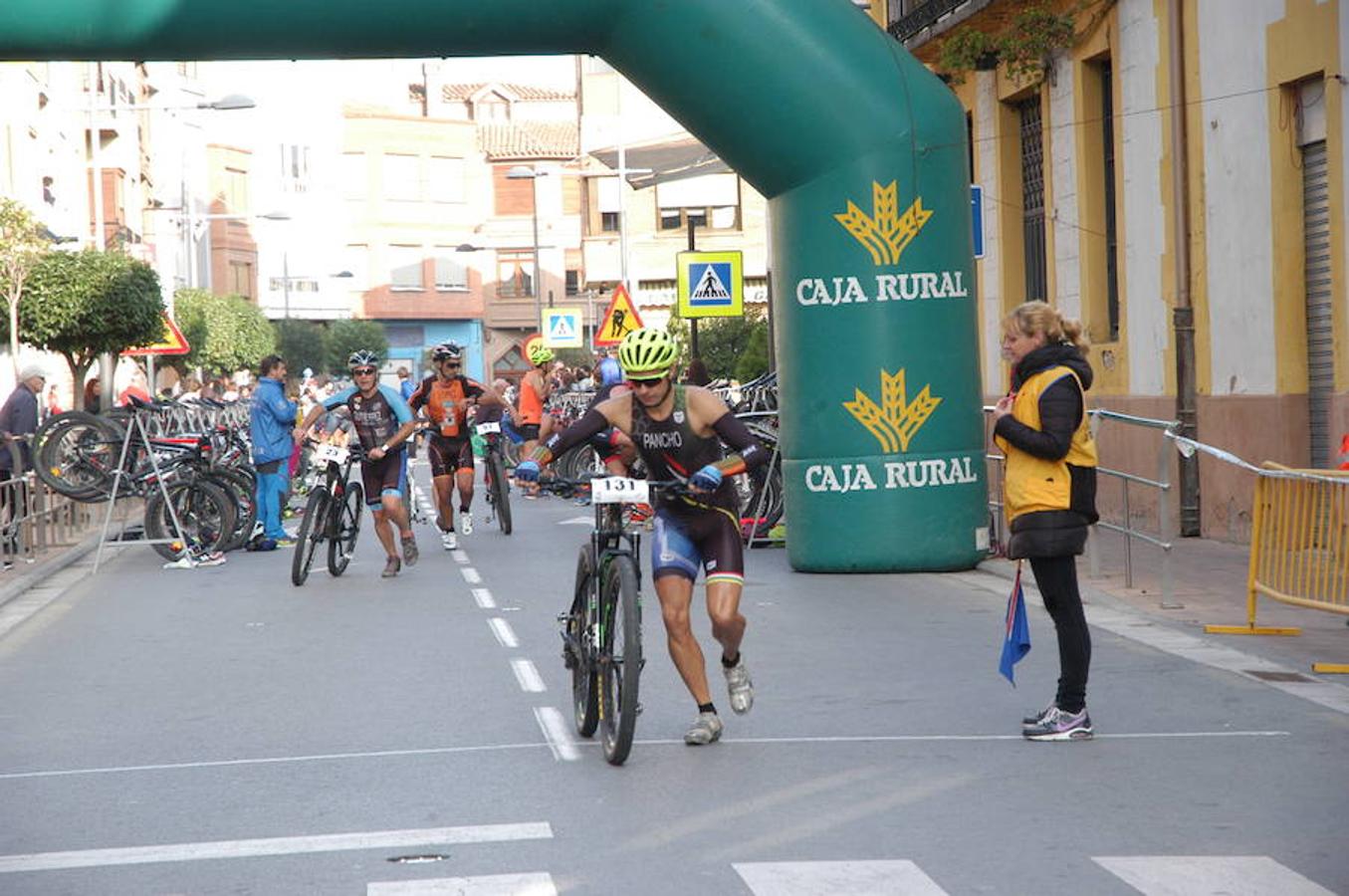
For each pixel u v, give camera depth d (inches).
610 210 2795.3
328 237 3223.4
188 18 580.7
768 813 263.0
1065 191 818.8
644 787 282.5
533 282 3395.7
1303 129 613.0
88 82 1900.8
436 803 275.6
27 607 577.3
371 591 581.6
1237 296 653.3
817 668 399.2
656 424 311.4
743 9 573.0
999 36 801.6
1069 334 320.5
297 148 3181.6
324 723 350.0
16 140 1505.9
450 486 724.0
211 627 505.7
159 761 318.3
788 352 595.2
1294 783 276.5
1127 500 513.3
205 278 2812.5
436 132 3324.3
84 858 248.8
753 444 306.0
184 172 2129.7
